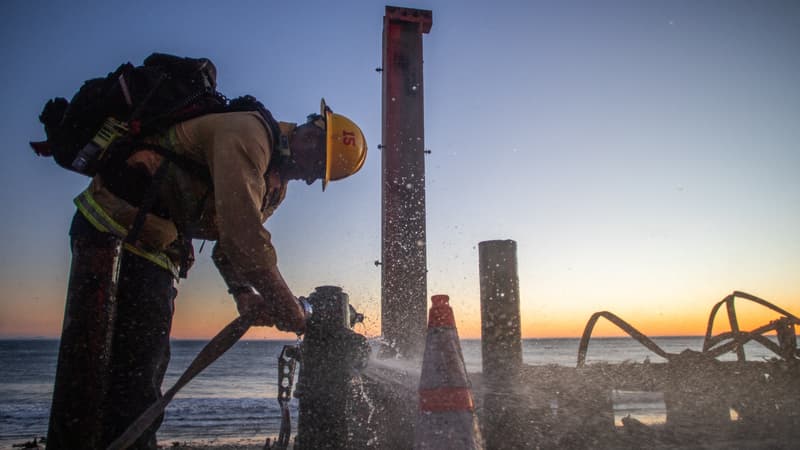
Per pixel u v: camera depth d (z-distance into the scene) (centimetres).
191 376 164
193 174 191
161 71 198
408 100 507
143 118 188
